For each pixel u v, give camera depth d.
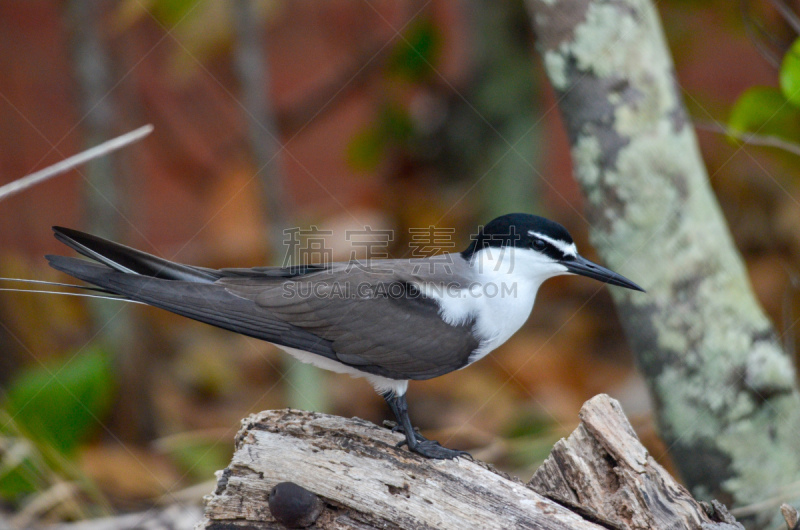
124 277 7.39
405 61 14.77
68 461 10.02
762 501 7.93
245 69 11.12
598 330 15.14
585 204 8.09
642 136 7.64
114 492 10.98
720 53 19.91
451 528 6.27
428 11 16.19
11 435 9.72
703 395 7.89
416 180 16.20
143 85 18.20
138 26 18.95
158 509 10.14
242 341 15.47
